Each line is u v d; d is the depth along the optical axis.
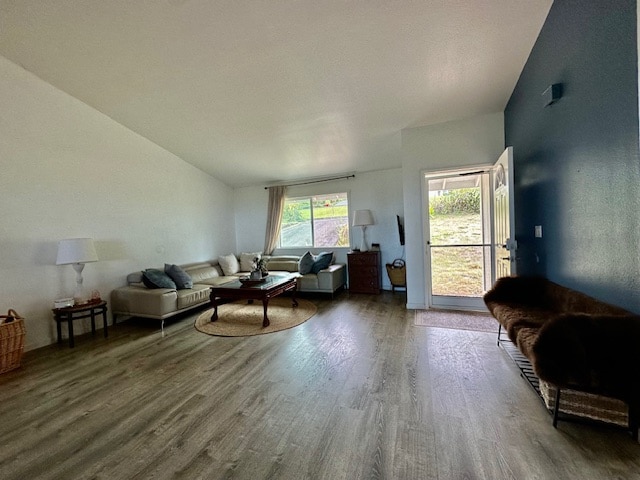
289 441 1.60
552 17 2.17
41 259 3.25
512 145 3.31
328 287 4.90
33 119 3.18
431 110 3.58
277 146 4.64
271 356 2.72
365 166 5.41
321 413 1.84
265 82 3.09
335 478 1.35
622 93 1.48
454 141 3.81
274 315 4.04
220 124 3.99
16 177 3.05
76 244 3.20
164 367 2.58
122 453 1.56
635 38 1.37
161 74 3.02
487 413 1.78
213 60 2.79
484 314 3.75
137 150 4.37
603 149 1.66
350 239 5.80
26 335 3.09
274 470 1.41
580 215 1.93
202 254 5.69
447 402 1.90
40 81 3.21
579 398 1.62
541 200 2.55
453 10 2.21
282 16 2.29
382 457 1.46
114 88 3.30
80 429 1.77
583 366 1.44
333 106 3.51
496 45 2.55
